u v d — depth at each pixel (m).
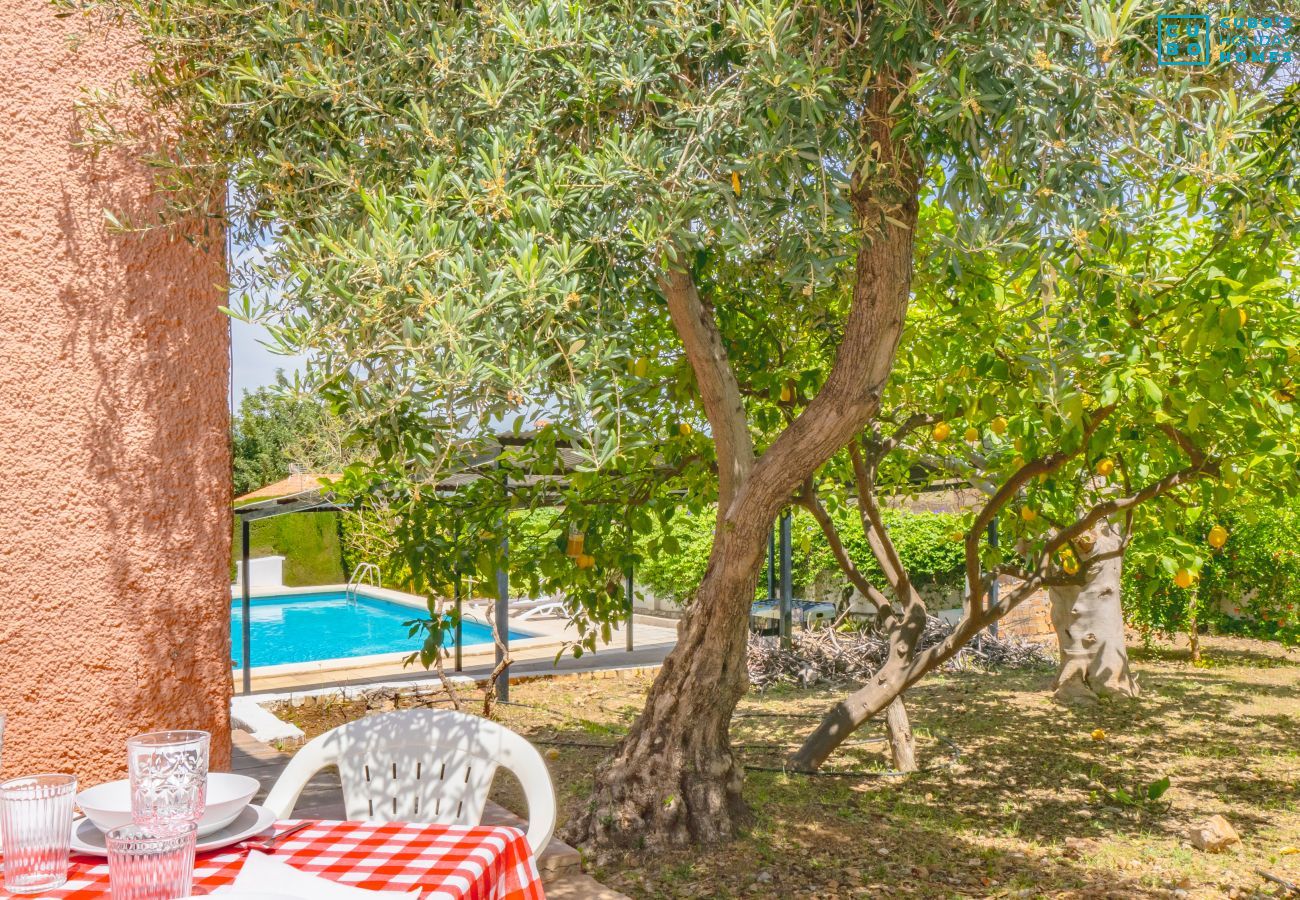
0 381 3.30
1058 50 3.04
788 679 10.68
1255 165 3.66
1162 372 4.71
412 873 2.06
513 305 2.78
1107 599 9.57
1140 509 6.41
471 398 2.76
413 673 11.01
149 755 1.85
